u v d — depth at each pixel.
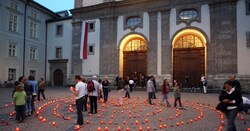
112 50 31.47
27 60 34.31
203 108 13.37
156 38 28.97
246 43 24.45
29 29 34.91
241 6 25.06
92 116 10.65
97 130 7.93
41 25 37.50
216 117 10.57
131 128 8.33
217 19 26.00
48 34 38.38
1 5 29.77
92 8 33.25
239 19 25.02
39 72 36.75
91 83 11.41
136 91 26.55
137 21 30.86
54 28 37.84
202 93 23.77
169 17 28.52
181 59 28.75
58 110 12.33
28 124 8.84
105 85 15.88
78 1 35.03
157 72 28.58
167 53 28.23
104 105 14.39
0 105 13.68
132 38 31.77
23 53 33.53
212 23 26.19
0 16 29.64
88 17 33.88
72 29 35.16
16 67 32.25
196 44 28.38
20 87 9.33
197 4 27.17
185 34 28.83
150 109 12.91
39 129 8.04
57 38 37.38
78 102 8.52
